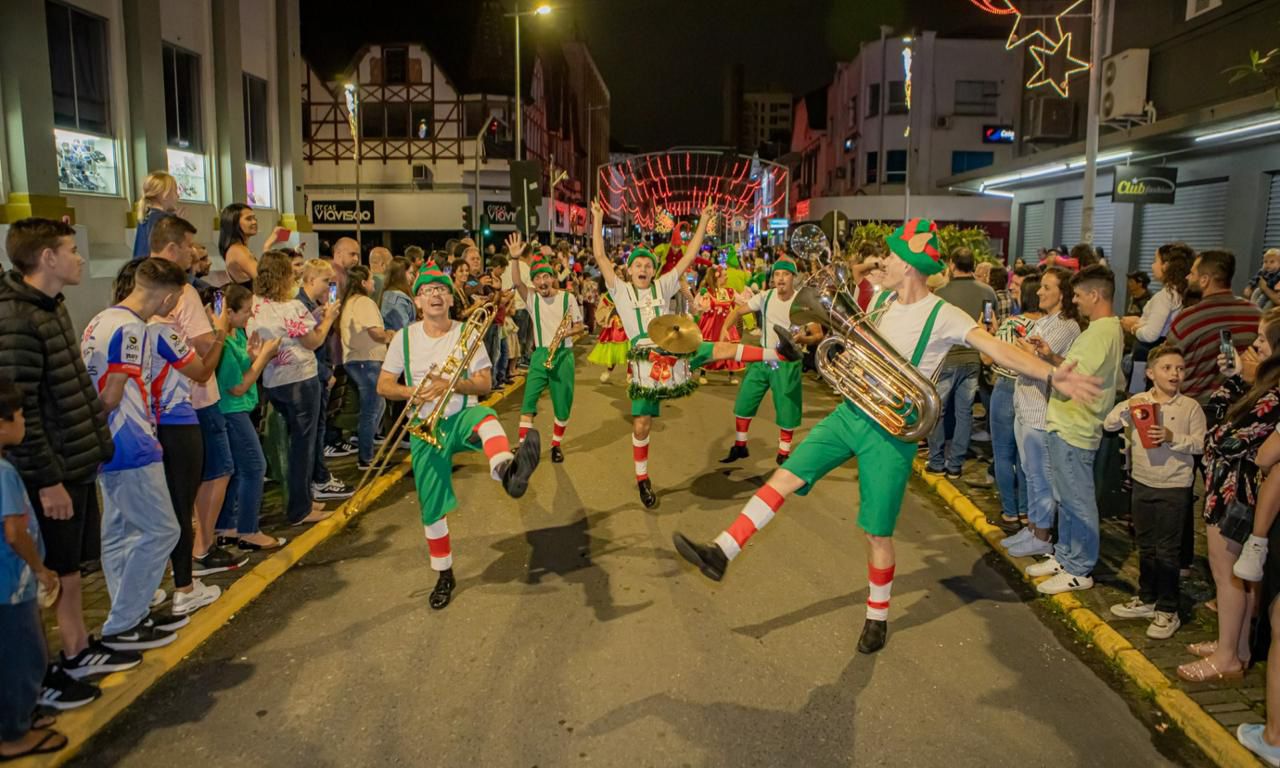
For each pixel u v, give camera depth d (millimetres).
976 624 5027
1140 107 17828
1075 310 5629
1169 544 4648
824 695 4211
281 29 18578
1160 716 4078
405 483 7766
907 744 3814
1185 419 4652
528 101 38188
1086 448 5199
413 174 34531
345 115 35000
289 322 6055
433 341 5121
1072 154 17219
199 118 16062
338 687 4242
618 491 7586
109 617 4316
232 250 6348
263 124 18422
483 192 35438
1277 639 3535
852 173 44000
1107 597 5223
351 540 6293
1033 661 4590
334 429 8570
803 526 6719
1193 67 16578
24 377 3598
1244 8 15094
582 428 10281
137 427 4211
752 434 9875
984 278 9586
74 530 3963
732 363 8469
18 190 11828
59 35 12672
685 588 5465
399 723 3934
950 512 7141
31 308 3658
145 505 4258
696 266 13984
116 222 13742
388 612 5082
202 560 5473
